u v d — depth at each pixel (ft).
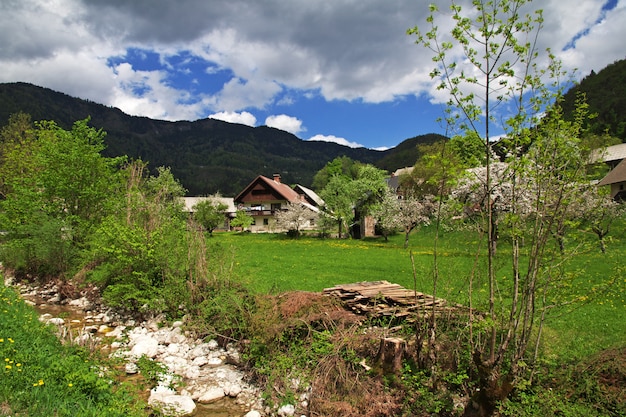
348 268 72.43
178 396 26.25
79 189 72.23
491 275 20.44
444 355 25.77
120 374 29.35
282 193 224.12
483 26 17.99
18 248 67.82
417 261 82.58
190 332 38.75
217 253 49.57
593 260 55.01
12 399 19.43
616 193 150.51
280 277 60.90
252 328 32.53
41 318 41.88
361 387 24.36
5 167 89.04
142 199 58.44
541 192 19.39
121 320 44.83
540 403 21.65
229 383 28.89
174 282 45.57
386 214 134.62
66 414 19.44
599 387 21.58
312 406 24.45
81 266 58.29
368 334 28.94
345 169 366.22
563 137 18.60
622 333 31.91
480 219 23.12
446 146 20.70
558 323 34.47
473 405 20.92
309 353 28.48
